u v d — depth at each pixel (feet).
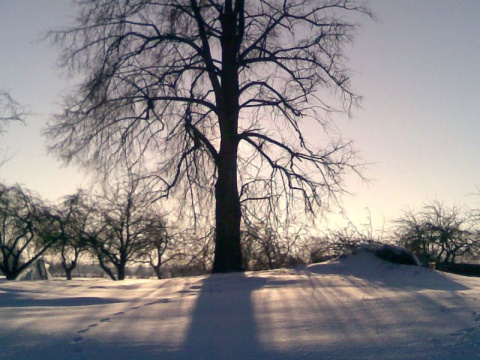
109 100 68.64
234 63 74.28
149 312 38.96
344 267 61.31
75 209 119.03
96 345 30.73
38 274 126.31
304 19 74.38
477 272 82.48
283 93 75.72
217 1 73.36
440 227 112.57
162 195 73.36
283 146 74.95
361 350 28.45
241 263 72.79
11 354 29.68
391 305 37.68
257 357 28.17
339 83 73.87
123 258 128.16
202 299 43.80
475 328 31.27
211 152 74.13
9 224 109.40
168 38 70.49
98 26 69.72
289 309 37.91
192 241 91.61
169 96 70.44
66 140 69.82
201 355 28.81
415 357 27.25
